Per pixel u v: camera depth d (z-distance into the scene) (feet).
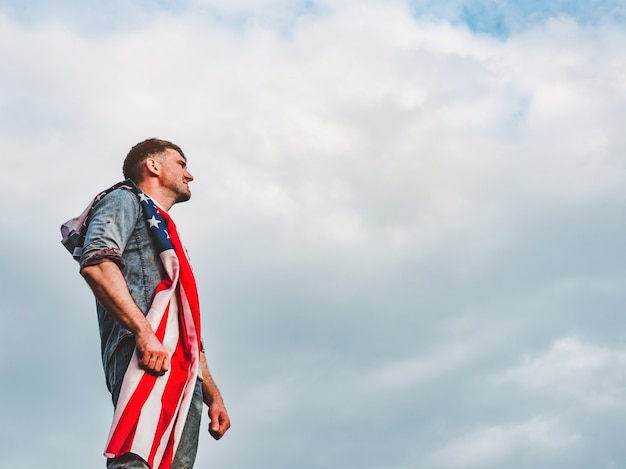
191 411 20.68
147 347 20.07
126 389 19.75
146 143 24.71
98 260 20.72
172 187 24.09
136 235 22.17
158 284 21.57
